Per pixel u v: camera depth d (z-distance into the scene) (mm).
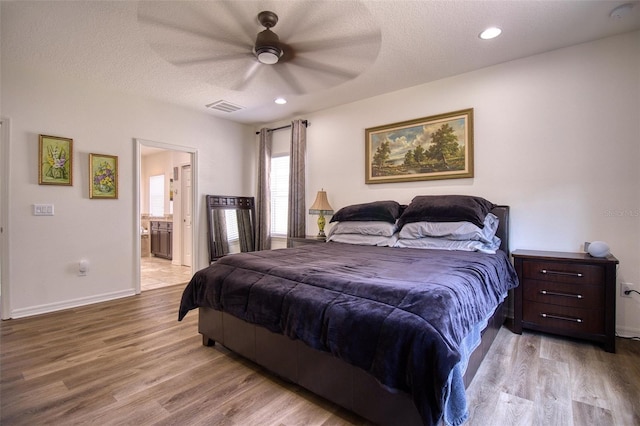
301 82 2955
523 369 2045
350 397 1552
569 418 1569
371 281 1655
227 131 4969
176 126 4289
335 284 1712
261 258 2445
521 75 2965
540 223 2893
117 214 3719
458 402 1284
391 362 1305
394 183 3793
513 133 3012
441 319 1309
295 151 4609
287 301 1774
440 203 3037
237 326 2170
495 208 3000
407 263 2150
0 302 2957
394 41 2613
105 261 3629
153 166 7281
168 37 2373
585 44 2680
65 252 3328
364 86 3600
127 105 3793
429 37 2566
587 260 2371
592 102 2660
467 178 3270
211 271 2400
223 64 2643
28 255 3094
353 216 3611
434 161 3467
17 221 3025
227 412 1643
